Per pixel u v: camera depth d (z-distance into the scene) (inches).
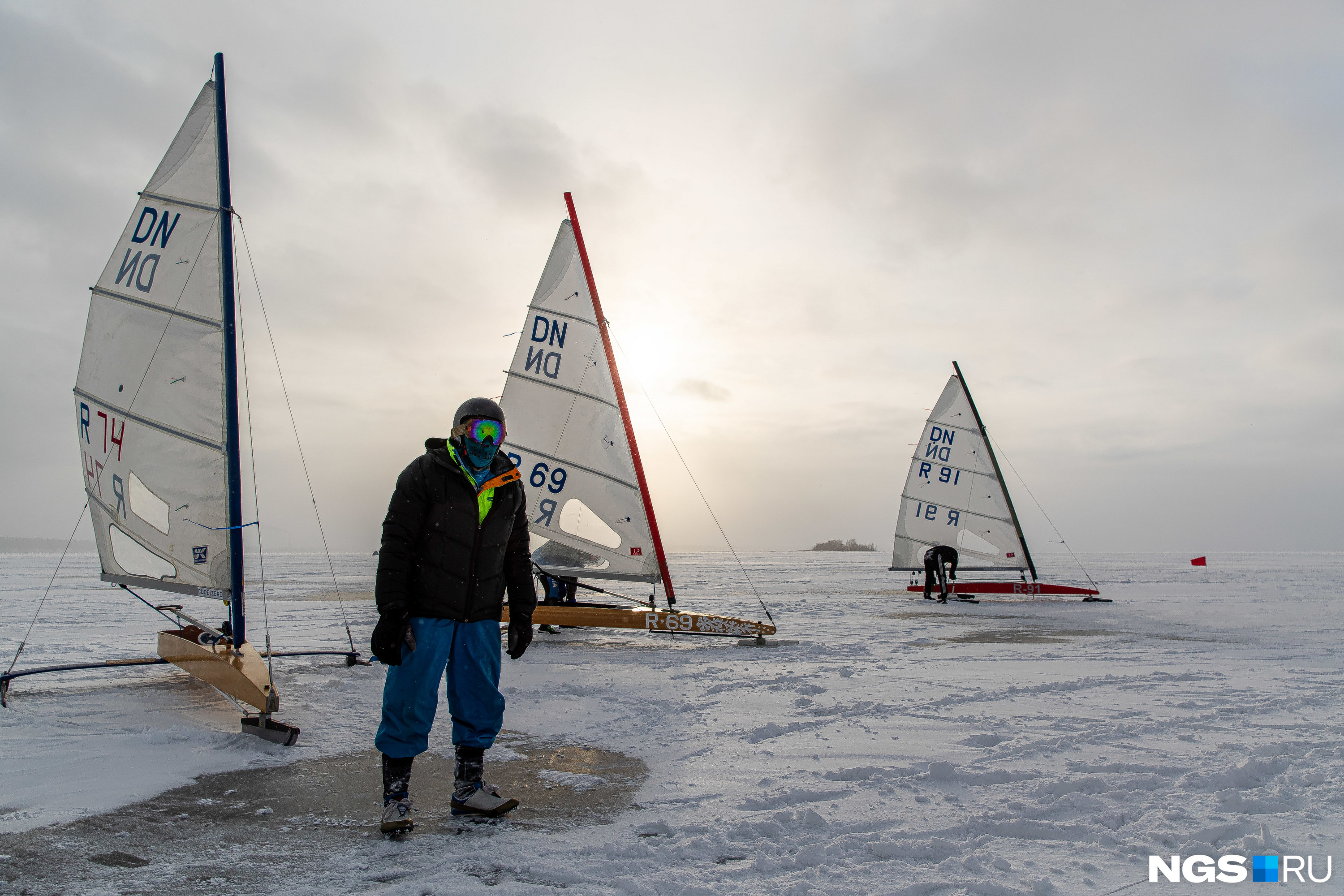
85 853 91.5
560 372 363.3
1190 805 106.7
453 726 107.4
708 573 1193.4
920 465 735.1
